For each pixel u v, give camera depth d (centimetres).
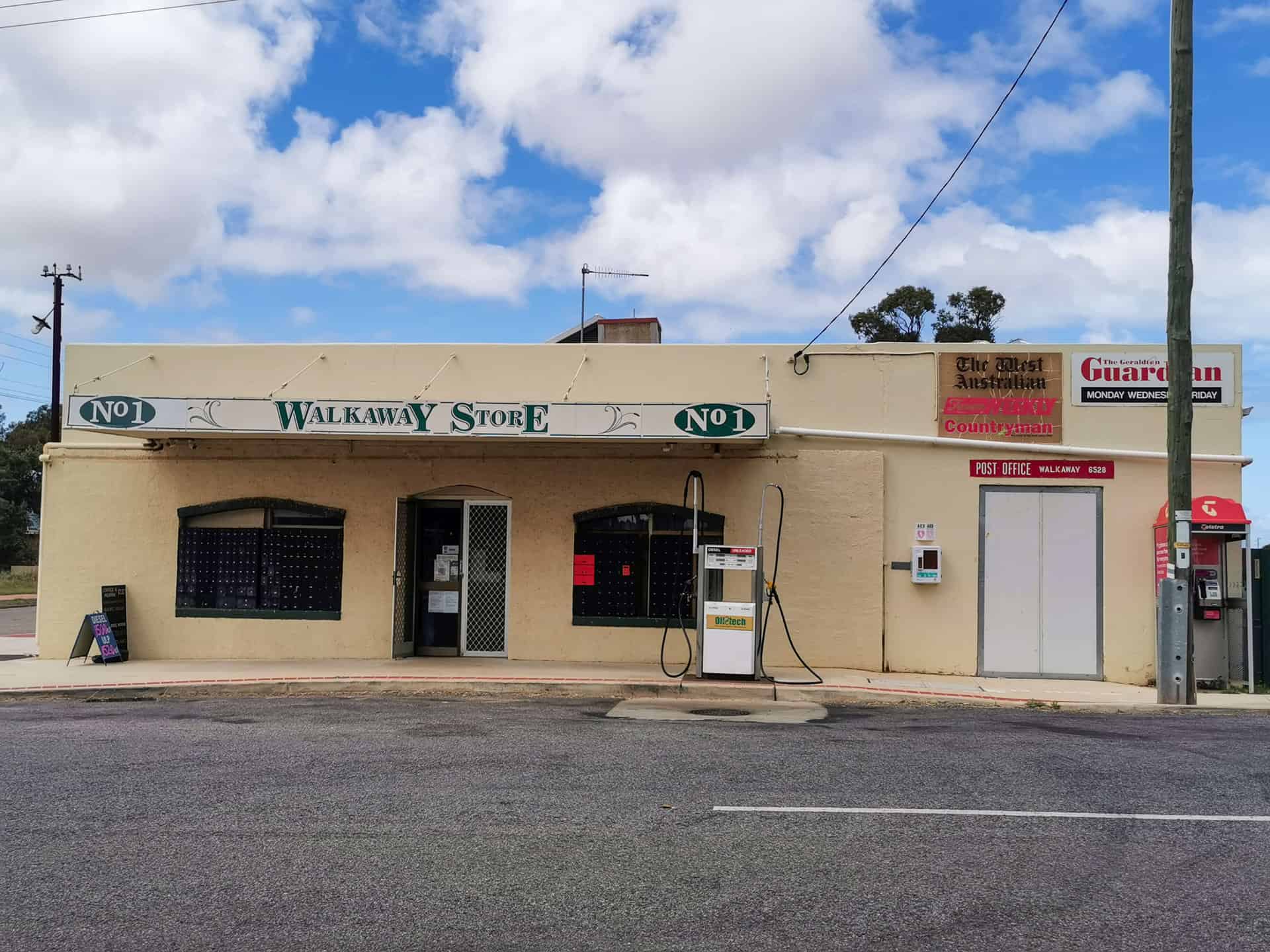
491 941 462
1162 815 664
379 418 1341
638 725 1023
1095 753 870
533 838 616
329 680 1286
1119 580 1377
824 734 970
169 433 1394
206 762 836
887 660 1411
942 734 967
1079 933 471
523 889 527
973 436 1414
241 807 690
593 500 1474
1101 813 670
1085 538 1389
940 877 546
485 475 1494
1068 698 1210
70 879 546
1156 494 1376
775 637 1425
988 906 504
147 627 1534
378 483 1510
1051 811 675
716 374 1466
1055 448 1386
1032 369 1416
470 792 727
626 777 775
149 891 528
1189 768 809
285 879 544
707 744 912
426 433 1336
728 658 1298
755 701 1213
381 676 1316
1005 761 836
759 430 1315
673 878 544
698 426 1320
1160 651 1190
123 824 649
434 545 1530
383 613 1499
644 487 1466
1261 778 771
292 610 1514
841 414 1438
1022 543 1400
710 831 629
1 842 612
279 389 1527
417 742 921
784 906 504
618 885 533
